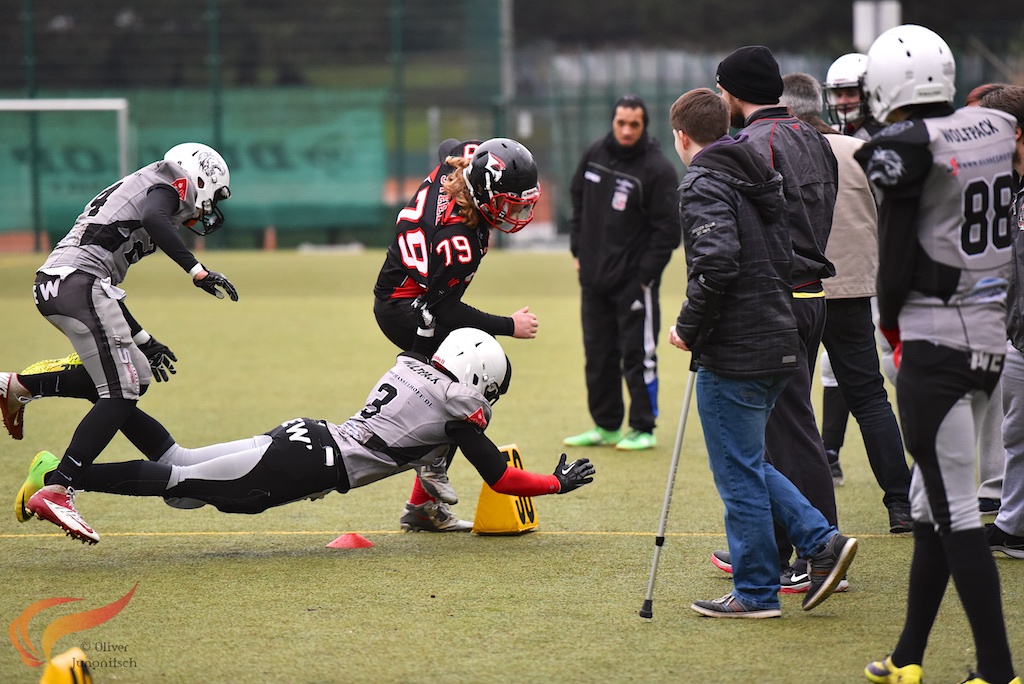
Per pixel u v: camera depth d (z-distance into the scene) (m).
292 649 14.97
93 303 18.61
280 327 48.91
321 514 22.03
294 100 86.94
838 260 20.17
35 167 83.19
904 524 20.33
